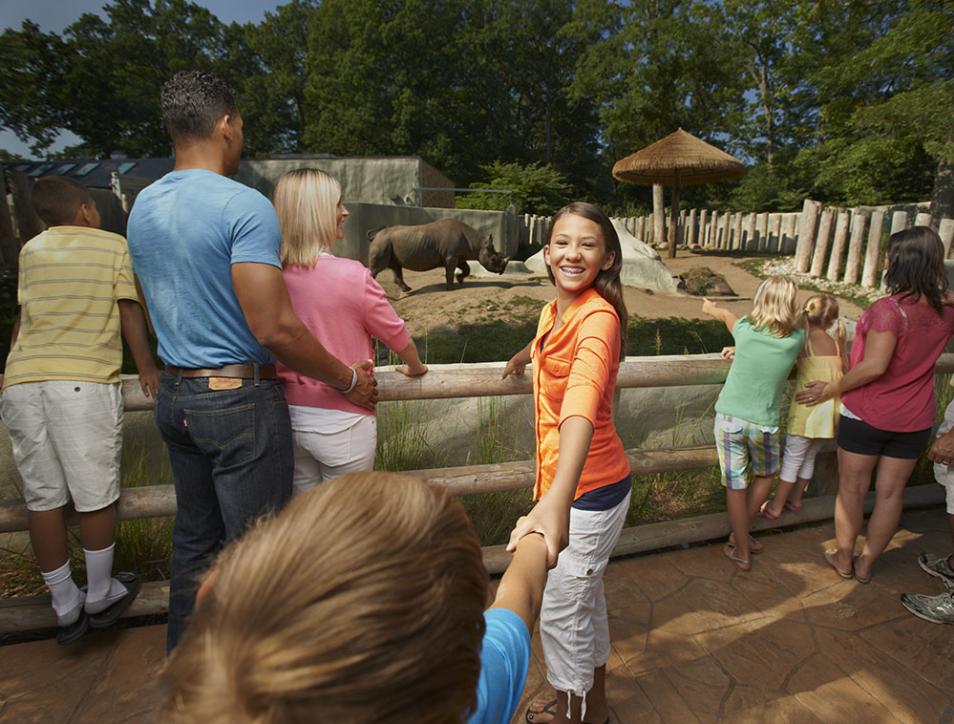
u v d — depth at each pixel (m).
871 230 11.84
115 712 2.14
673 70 31.56
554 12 49.53
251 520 1.55
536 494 1.91
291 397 1.96
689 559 3.19
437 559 0.49
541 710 2.12
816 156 21.25
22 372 2.13
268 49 59.22
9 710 2.15
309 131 50.66
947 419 2.83
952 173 14.64
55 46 48.28
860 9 16.48
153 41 59.53
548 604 1.86
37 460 2.19
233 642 0.41
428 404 3.56
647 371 3.09
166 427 1.83
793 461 3.28
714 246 19.47
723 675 2.38
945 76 13.53
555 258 1.65
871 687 2.32
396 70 48.69
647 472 3.20
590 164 51.75
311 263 1.91
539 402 1.81
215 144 1.80
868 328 2.74
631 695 2.28
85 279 2.17
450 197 22.41
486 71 49.75
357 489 0.52
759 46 32.22
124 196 13.58
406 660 0.44
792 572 3.07
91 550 2.33
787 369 2.83
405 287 10.62
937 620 2.67
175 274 1.70
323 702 0.40
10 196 8.62
